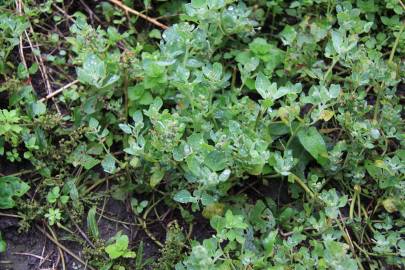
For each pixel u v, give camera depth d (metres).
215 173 0.73
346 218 0.80
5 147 0.81
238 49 0.88
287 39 0.86
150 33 0.89
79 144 0.81
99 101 0.82
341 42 0.81
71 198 0.79
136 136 0.77
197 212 0.80
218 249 0.73
